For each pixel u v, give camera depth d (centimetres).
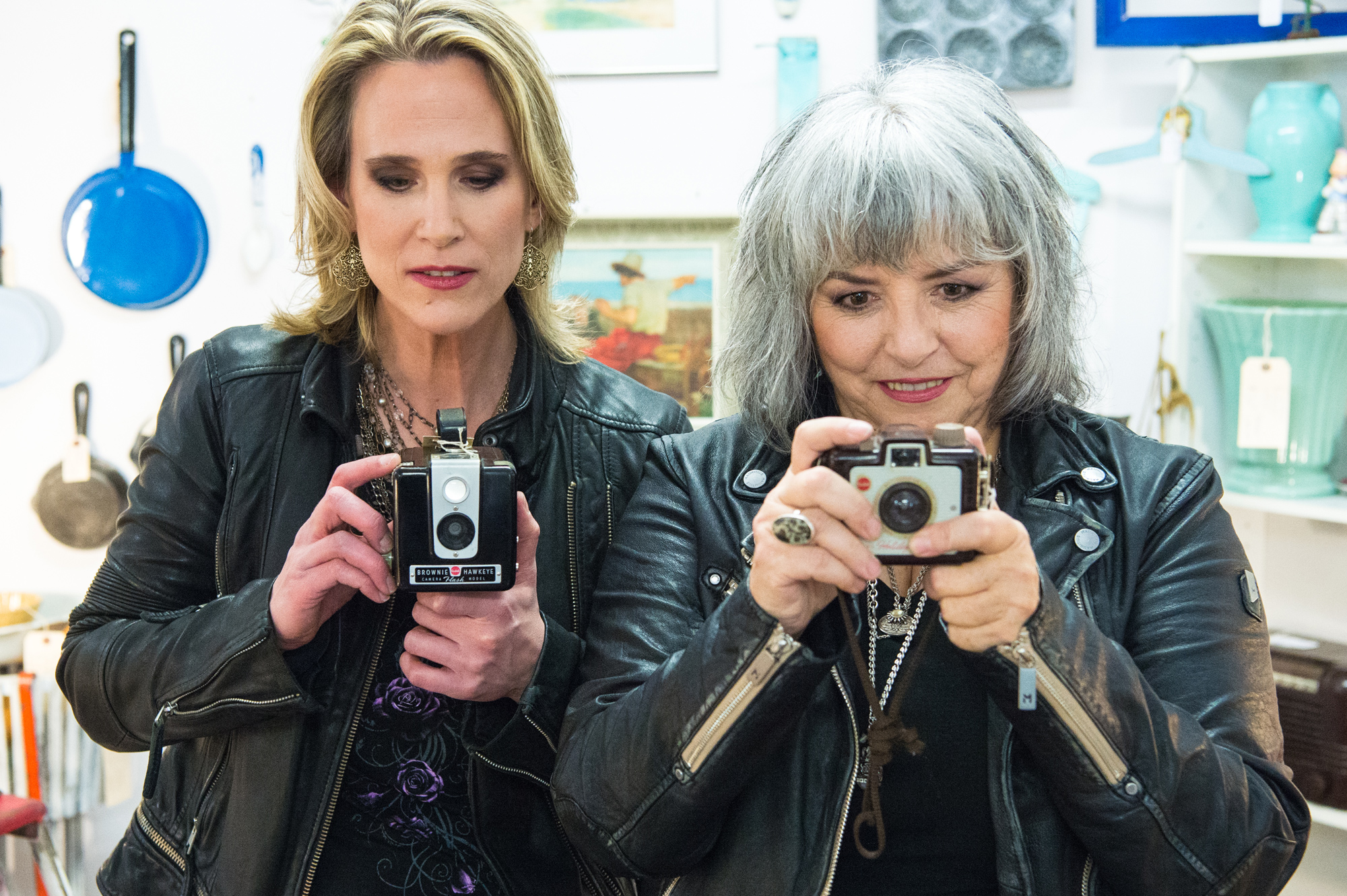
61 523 268
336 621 130
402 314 133
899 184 101
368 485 135
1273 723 109
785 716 101
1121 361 250
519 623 120
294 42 256
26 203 264
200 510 136
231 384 137
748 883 107
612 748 108
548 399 141
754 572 99
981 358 108
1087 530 112
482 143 123
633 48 247
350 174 128
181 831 133
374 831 130
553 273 146
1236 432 233
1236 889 100
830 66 246
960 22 238
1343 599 241
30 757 234
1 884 229
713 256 247
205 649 123
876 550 94
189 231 259
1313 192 224
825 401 121
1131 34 235
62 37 259
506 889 130
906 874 110
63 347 268
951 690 112
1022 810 107
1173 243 232
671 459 126
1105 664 98
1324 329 218
